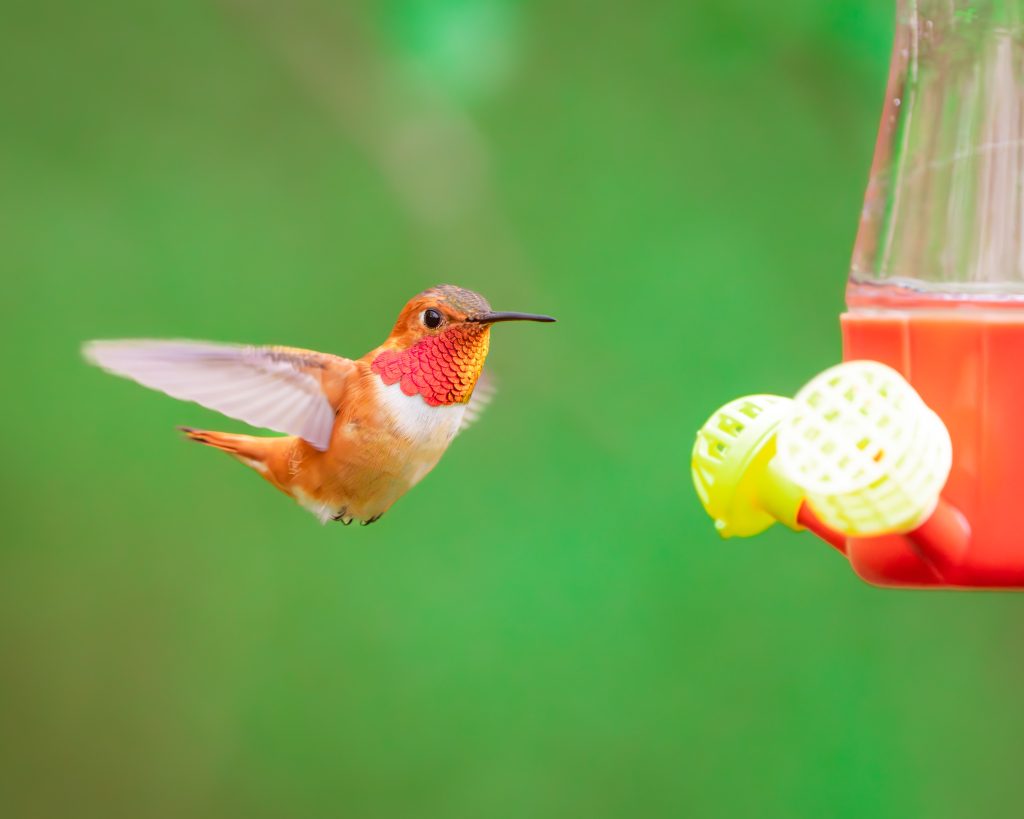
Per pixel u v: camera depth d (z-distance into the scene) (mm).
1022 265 5562
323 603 10828
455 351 6633
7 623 11164
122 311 10797
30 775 11914
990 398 5285
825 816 9766
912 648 9961
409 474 6652
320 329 10836
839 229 10258
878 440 4957
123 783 11758
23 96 11172
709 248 10289
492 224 10461
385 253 10977
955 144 5762
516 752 9992
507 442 10109
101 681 11508
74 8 11273
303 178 11148
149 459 11055
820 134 10336
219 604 11062
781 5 9414
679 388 10047
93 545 11000
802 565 9914
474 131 10305
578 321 10258
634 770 9812
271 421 6324
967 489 5281
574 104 10633
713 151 10469
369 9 10000
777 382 10016
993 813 9750
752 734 9766
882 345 5625
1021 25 5727
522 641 9844
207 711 11250
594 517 9883
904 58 5984
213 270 10891
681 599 9805
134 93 11273
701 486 5934
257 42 11141
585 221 10477
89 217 10961
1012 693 9953
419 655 10023
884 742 9844
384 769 10344
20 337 10758
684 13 9867
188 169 11148
